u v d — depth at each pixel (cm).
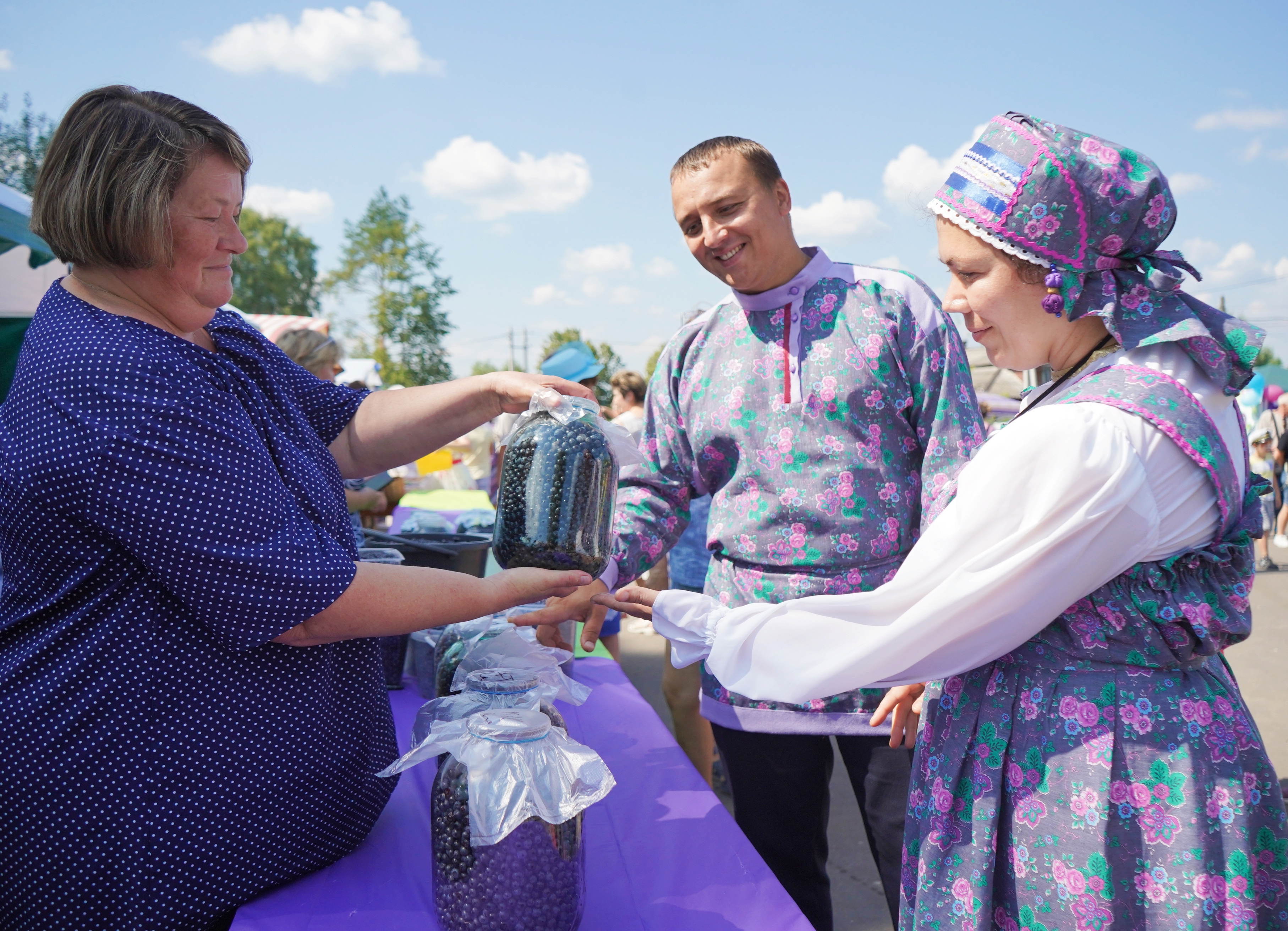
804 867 196
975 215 119
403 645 223
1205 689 111
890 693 166
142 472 111
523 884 115
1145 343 113
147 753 118
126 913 119
